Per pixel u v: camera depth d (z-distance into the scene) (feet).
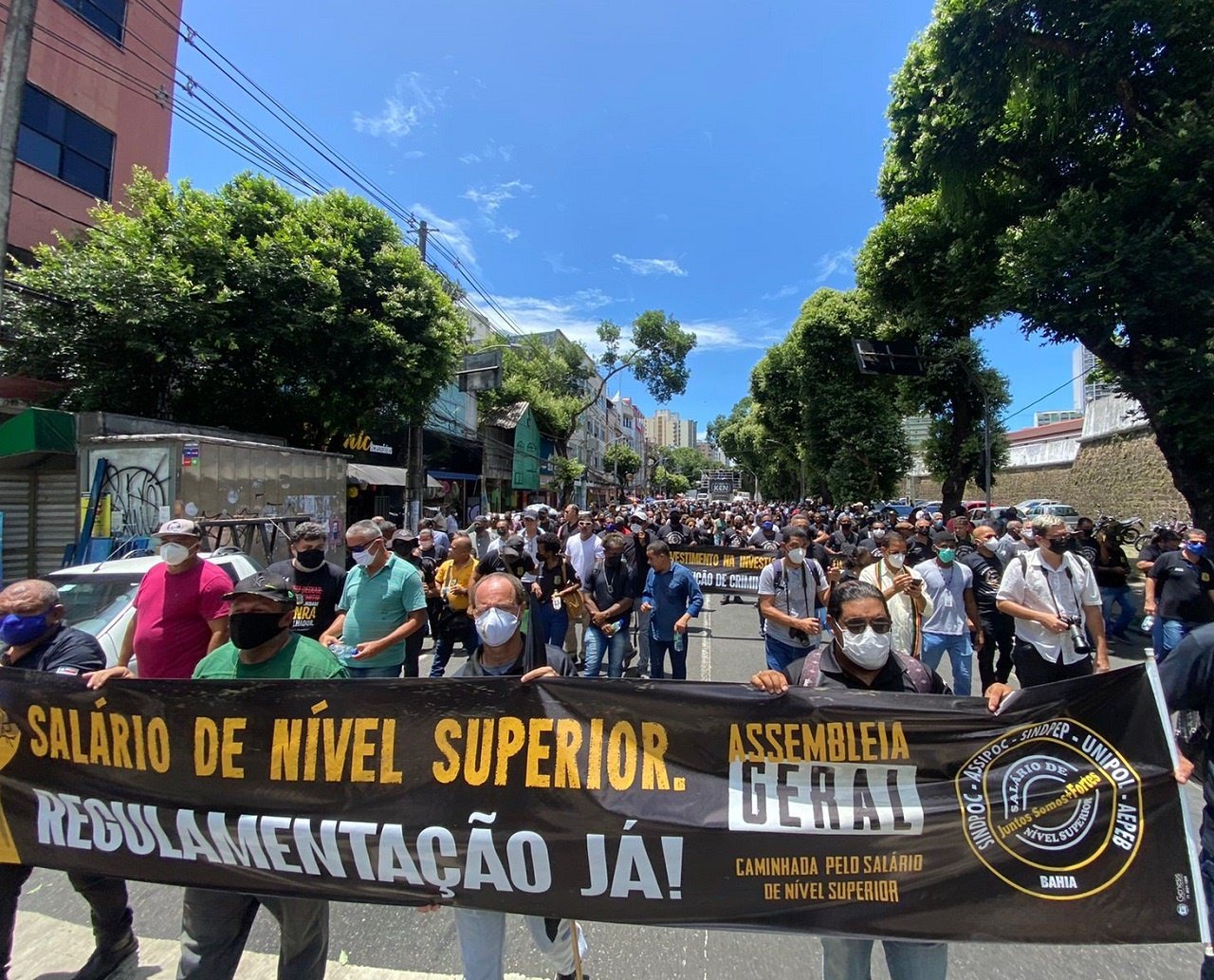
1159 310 30.37
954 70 34.68
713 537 60.59
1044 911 6.66
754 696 7.40
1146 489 79.56
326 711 7.74
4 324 33.81
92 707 8.12
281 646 8.59
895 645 17.70
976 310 47.78
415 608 14.66
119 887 8.61
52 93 39.70
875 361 61.82
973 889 6.79
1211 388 29.07
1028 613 14.74
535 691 7.61
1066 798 6.85
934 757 7.12
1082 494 97.45
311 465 39.27
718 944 9.55
